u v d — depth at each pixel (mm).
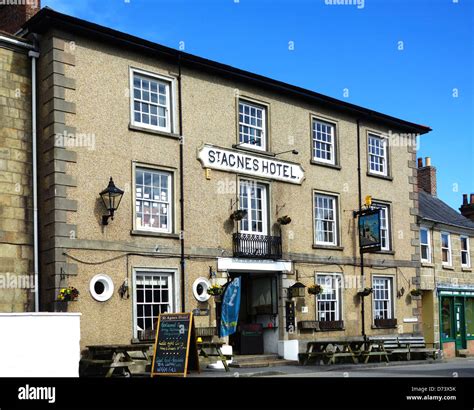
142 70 16219
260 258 17891
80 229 14547
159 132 16234
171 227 16250
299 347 18422
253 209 18250
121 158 15484
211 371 15328
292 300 18500
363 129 21844
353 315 20266
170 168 16359
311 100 20062
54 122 14492
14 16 16797
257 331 18422
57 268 14055
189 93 17078
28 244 14500
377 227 20062
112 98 15547
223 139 17641
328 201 20406
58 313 12258
